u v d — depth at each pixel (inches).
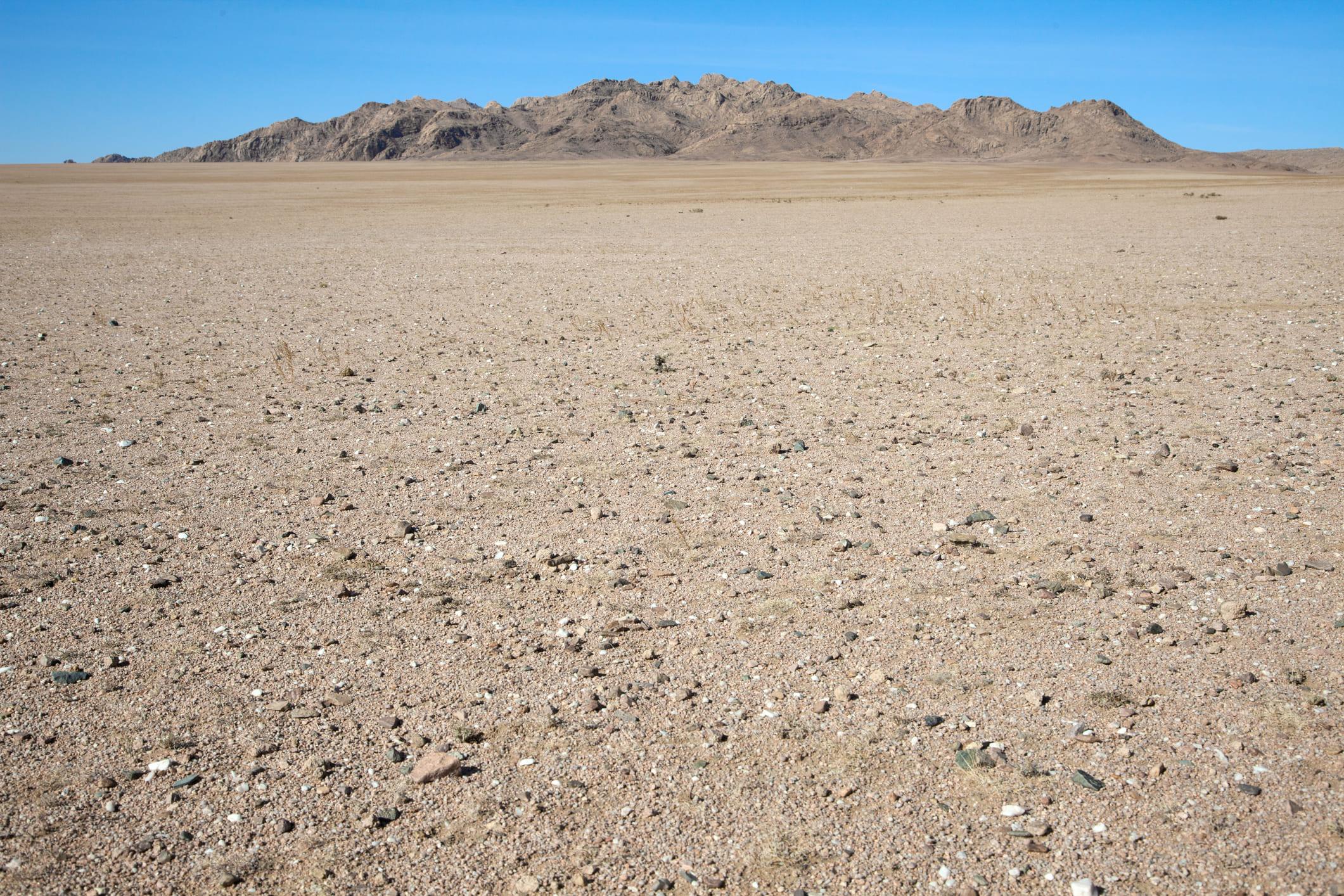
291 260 1443.2
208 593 302.0
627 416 522.6
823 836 188.5
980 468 420.8
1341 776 201.2
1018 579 303.6
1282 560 312.8
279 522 366.3
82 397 582.6
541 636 272.8
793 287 1084.5
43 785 206.4
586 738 222.7
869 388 590.6
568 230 1987.0
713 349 734.5
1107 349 693.9
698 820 193.9
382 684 247.1
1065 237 1646.2
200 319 898.7
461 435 490.9
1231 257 1256.8
